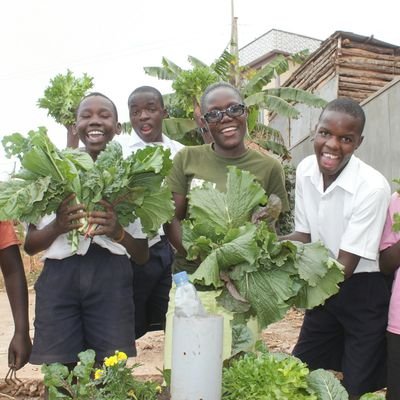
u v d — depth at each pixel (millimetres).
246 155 3469
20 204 2814
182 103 10023
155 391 2406
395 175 8961
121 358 2350
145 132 4703
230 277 2705
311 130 14594
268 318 2701
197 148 3531
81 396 2320
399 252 3236
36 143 2828
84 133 3617
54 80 4555
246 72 15234
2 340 7750
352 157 3457
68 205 2986
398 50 14133
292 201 12797
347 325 3529
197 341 2088
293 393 2275
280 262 2648
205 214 2838
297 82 17375
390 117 9164
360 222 3260
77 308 3264
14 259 3246
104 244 3260
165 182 3312
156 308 4625
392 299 3266
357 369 3453
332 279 2785
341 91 13992
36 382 5457
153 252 4418
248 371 2320
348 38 13898
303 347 3777
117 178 2812
